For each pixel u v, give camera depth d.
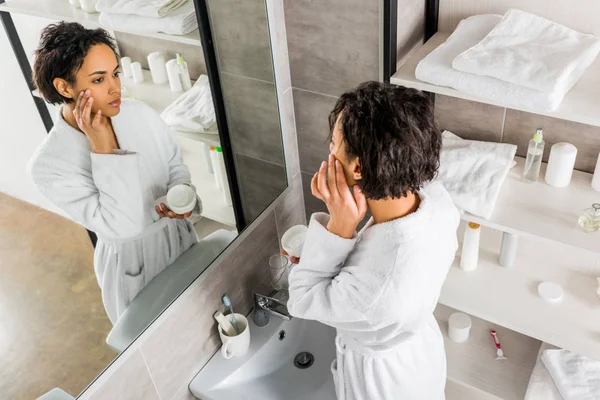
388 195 1.16
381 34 1.67
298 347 1.92
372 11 1.64
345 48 1.77
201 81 1.53
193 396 1.80
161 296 1.56
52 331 1.26
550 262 1.92
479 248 2.01
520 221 1.55
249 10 1.63
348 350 1.49
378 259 1.24
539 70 1.33
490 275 1.89
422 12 1.68
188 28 1.43
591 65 1.50
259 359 1.81
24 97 1.08
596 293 1.79
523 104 1.36
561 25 1.46
